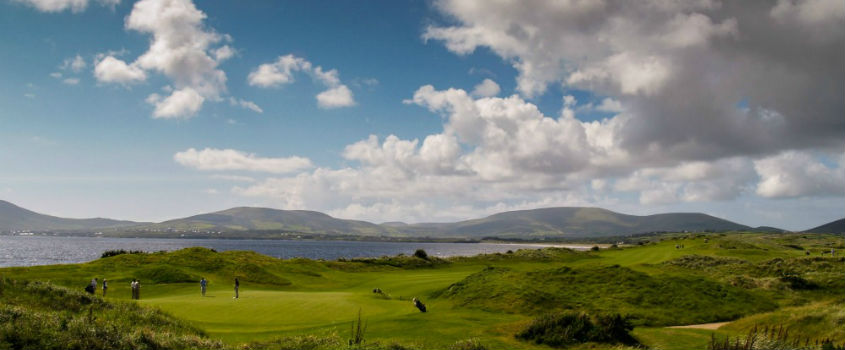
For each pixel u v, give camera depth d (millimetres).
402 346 21141
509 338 24984
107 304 26328
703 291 42531
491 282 44312
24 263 150875
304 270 74062
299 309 35781
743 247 95812
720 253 86250
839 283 48719
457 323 28094
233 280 61219
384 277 69750
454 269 86062
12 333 16797
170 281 55031
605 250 127875
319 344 21328
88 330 18766
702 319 36500
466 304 39438
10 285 24969
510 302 38375
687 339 26969
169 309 35062
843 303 32531
